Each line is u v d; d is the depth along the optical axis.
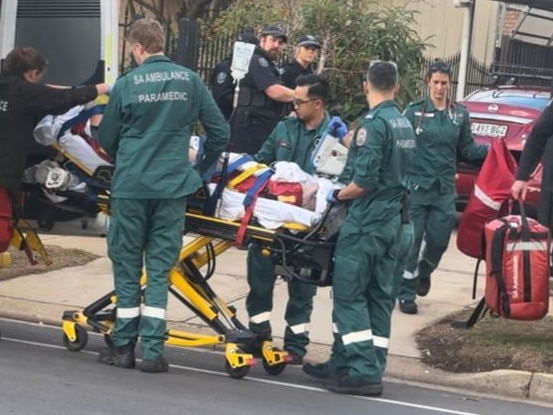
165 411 5.73
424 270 8.64
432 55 20.17
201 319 7.44
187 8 20.53
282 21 14.52
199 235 6.84
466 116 8.46
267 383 6.66
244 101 9.36
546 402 6.81
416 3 19.66
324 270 6.54
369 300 6.60
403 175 6.47
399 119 6.42
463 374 7.12
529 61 22.31
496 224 7.21
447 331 7.93
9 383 6.10
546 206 7.62
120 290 6.61
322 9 13.99
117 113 6.48
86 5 8.59
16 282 9.08
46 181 6.94
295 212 6.45
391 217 6.39
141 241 6.56
